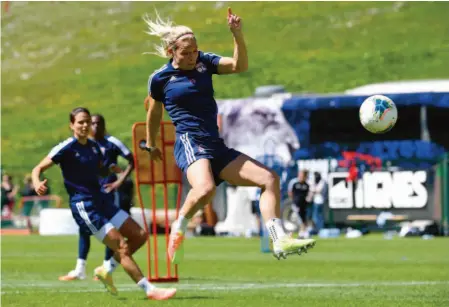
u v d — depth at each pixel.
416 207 82.88
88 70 176.75
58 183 121.12
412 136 83.56
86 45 186.75
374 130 25.23
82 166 28.36
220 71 24.50
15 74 178.62
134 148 33.75
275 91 88.38
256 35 179.12
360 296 29.19
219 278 37.81
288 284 34.44
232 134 86.88
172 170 34.16
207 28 181.62
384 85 87.06
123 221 28.36
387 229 84.19
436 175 82.62
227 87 152.00
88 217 28.16
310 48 170.00
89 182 28.36
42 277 39.28
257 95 89.00
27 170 129.25
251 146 86.31
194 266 45.78
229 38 175.38
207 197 23.36
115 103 157.12
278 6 192.50
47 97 166.38
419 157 83.19
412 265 45.78
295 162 85.12
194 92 24.08
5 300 28.42
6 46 190.25
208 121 24.09
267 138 85.88
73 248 65.00
